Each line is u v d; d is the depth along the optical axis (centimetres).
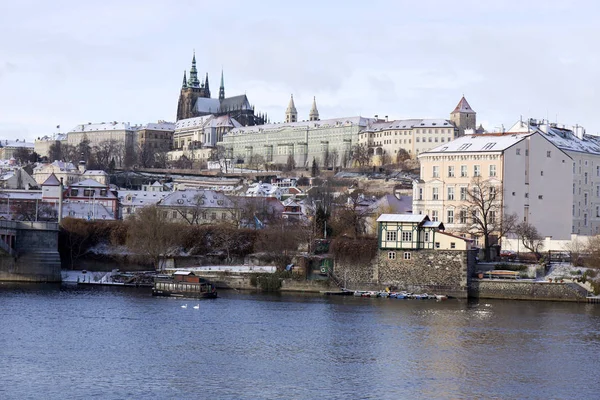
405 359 16212
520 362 16062
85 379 14500
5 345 16825
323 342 17600
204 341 17600
